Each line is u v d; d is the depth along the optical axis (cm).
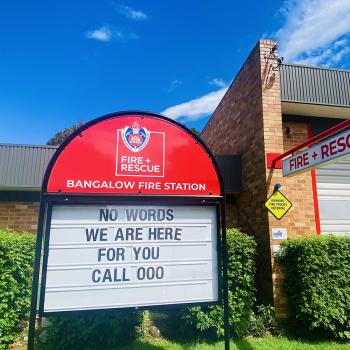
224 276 394
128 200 385
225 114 1002
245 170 799
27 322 590
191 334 574
